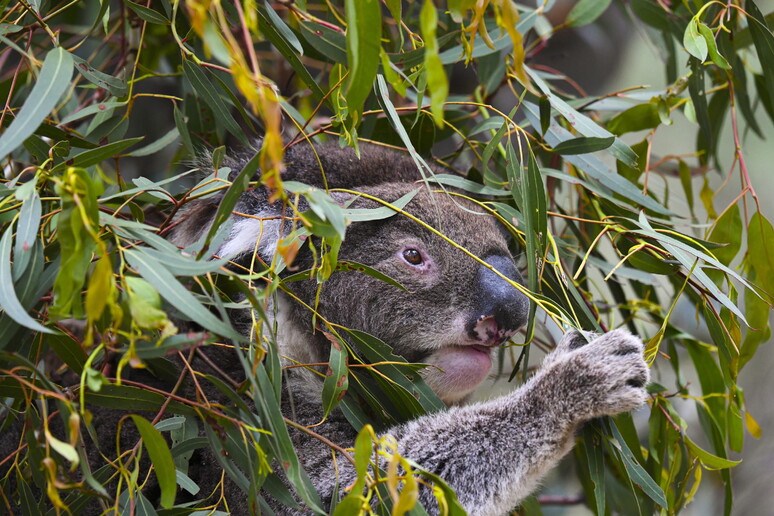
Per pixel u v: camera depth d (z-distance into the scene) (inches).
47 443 144.3
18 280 157.9
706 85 317.4
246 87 129.7
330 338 193.0
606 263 254.1
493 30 257.6
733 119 253.1
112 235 165.5
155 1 260.8
